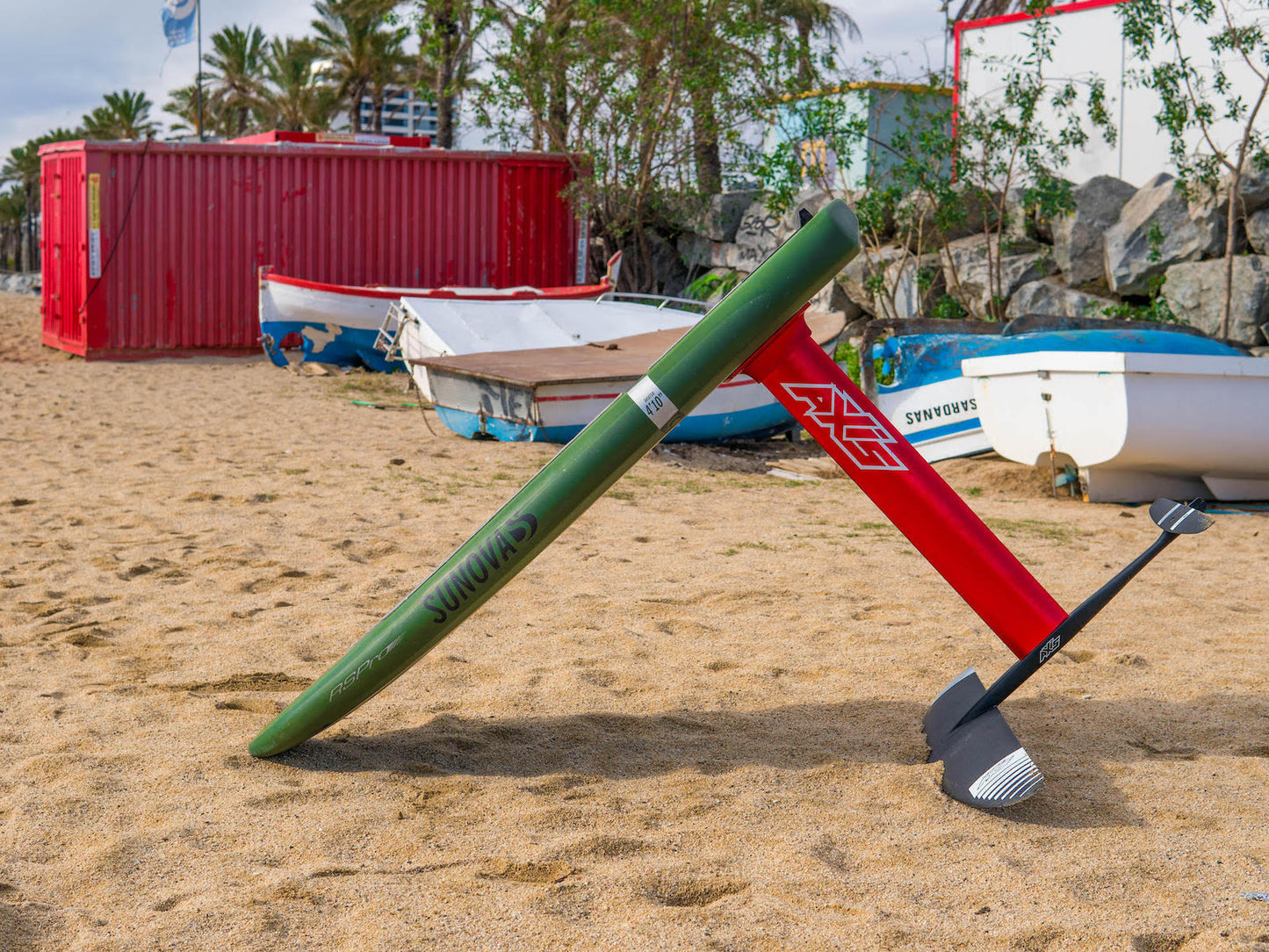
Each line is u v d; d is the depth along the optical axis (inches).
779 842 97.9
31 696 132.6
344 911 84.4
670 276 735.1
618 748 121.2
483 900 86.3
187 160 650.8
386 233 686.5
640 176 688.4
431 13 770.8
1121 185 500.1
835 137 540.7
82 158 636.1
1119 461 301.0
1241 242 460.8
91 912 84.0
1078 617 109.1
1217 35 471.8
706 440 416.8
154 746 117.8
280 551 221.1
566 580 202.1
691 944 80.3
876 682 144.4
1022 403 321.1
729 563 220.1
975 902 88.0
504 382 376.8
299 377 579.8
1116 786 112.3
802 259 106.1
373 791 108.0
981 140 514.0
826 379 112.8
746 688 141.8
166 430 399.2
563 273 723.4
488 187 701.3
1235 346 362.9
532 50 687.1
